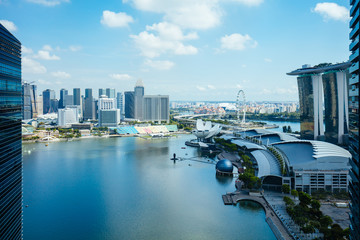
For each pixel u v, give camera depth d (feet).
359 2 261.44
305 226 489.26
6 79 357.61
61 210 584.81
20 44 405.80
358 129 280.51
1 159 332.39
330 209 581.94
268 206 606.55
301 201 590.55
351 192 311.06
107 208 597.11
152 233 491.72
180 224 526.57
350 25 298.97
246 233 495.82
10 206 362.33
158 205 618.03
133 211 582.76
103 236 479.00
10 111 365.81
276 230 489.67
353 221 298.97
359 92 276.41
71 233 488.44
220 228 513.04
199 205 621.72
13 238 372.79
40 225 516.32
